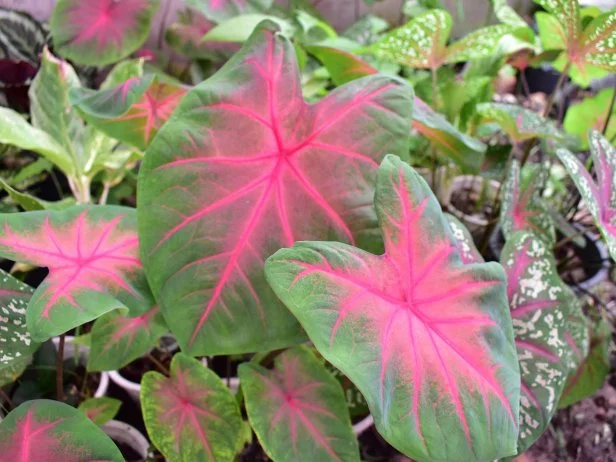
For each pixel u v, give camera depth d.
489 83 0.90
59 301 0.39
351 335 0.32
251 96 0.41
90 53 0.90
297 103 0.42
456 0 1.16
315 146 0.42
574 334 0.62
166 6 1.17
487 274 0.39
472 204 1.12
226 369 0.76
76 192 0.80
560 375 0.47
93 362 0.54
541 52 0.88
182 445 0.47
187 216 0.40
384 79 0.44
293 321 0.40
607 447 0.79
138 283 0.43
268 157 0.41
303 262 0.34
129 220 0.47
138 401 0.75
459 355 0.35
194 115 0.40
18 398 0.65
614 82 1.14
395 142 0.43
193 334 0.40
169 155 0.40
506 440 0.34
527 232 0.53
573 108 0.95
